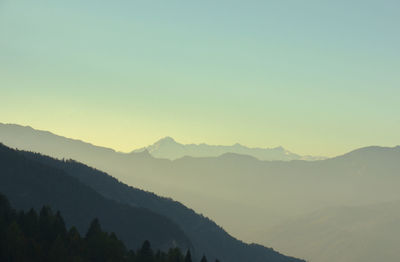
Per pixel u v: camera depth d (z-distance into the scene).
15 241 185.62
